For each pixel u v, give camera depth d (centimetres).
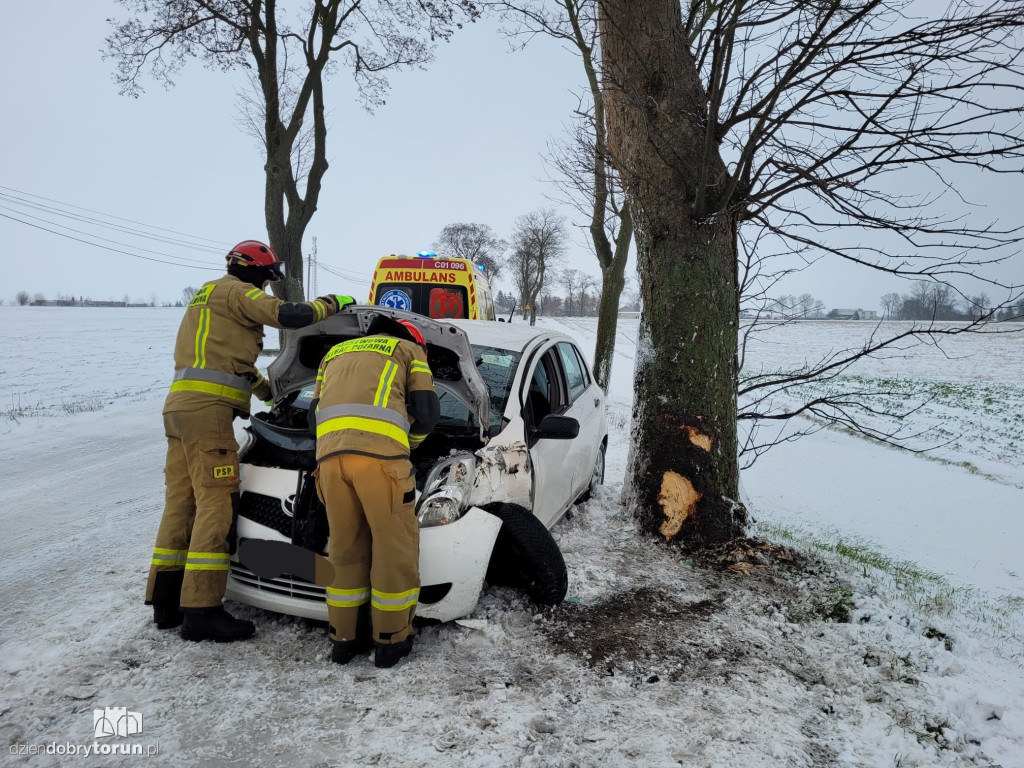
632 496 522
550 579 354
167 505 330
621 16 484
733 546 467
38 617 342
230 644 315
